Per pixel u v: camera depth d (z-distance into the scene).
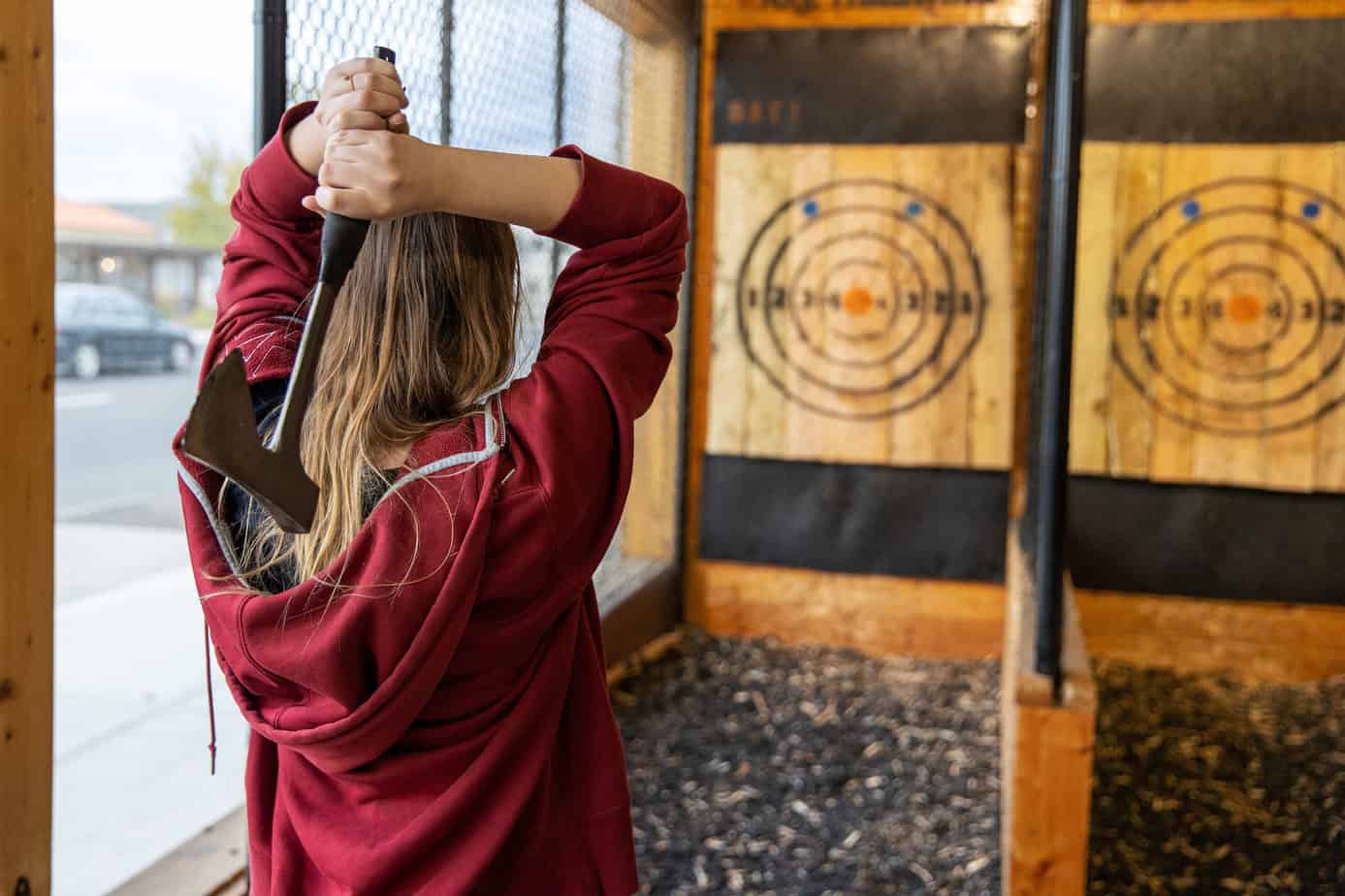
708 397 4.54
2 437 1.50
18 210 1.50
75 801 3.12
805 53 4.33
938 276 4.30
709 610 4.63
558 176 0.90
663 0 3.90
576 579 0.93
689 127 4.41
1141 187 4.16
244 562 0.93
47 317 1.56
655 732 3.67
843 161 4.33
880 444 4.40
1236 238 4.12
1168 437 4.23
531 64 2.72
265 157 1.00
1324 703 3.96
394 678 0.85
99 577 5.84
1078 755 2.17
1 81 1.46
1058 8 2.32
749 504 4.55
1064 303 2.24
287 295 1.01
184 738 3.61
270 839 1.02
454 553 0.86
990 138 4.24
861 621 4.49
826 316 4.39
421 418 0.94
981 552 4.38
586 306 0.96
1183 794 3.27
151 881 2.32
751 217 4.42
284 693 0.92
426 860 0.91
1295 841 2.98
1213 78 4.10
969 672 4.25
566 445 0.89
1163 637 4.32
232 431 0.73
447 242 0.94
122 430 11.48
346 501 0.88
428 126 2.04
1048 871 2.19
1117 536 4.32
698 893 2.73
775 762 3.46
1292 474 4.16
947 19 4.23
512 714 0.93
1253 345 4.14
